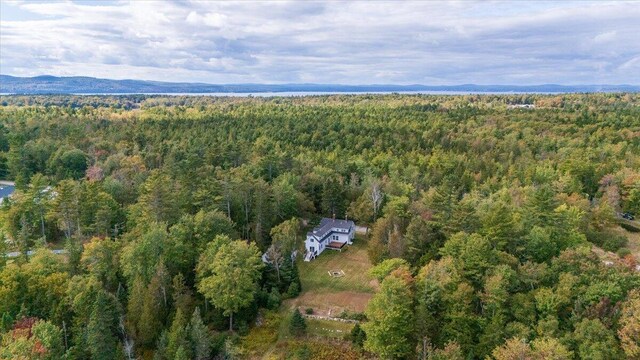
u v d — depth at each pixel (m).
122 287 61.81
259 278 63.34
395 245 63.53
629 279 49.97
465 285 50.06
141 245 60.94
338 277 71.81
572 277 49.94
